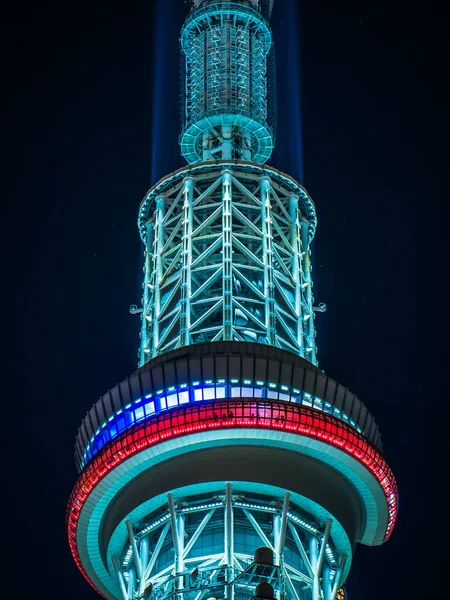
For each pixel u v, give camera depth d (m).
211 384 108.19
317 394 109.94
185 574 99.44
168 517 105.12
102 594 113.50
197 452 104.44
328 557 106.94
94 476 106.00
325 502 105.00
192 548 105.50
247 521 106.31
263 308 123.38
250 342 114.75
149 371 110.00
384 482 107.81
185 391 108.31
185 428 103.50
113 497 107.19
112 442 105.94
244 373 108.62
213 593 101.06
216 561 103.19
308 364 116.00
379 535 112.62
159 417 104.62
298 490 104.19
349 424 108.44
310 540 106.56
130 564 107.75
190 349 114.06
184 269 123.75
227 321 117.00
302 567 106.06
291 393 108.81
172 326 121.81
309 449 105.06
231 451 104.06
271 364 109.19
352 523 107.62
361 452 105.81
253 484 103.75
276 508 104.81
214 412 103.62
